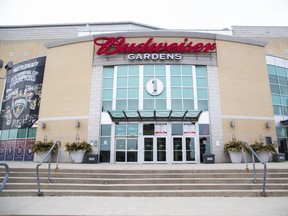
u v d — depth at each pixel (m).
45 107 19.81
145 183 8.85
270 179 8.83
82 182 8.88
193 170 9.72
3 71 31.53
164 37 19.84
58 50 20.83
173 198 7.57
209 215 5.64
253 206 6.48
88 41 20.23
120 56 19.59
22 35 33.09
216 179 8.84
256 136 18.52
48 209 6.14
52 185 8.45
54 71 20.45
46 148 17.56
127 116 18.05
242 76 19.58
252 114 18.95
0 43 32.81
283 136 21.09
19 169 9.88
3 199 7.36
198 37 19.84
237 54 19.95
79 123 18.44
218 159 17.42
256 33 31.83
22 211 5.94
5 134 23.36
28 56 32.22
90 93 18.98
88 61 19.75
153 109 18.45
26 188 8.41
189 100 18.75
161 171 9.72
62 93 19.64
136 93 18.86
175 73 19.25
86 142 17.89
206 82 19.22
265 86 19.94
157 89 18.80
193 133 18.02
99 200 7.24
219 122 18.20
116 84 19.14
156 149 17.67
